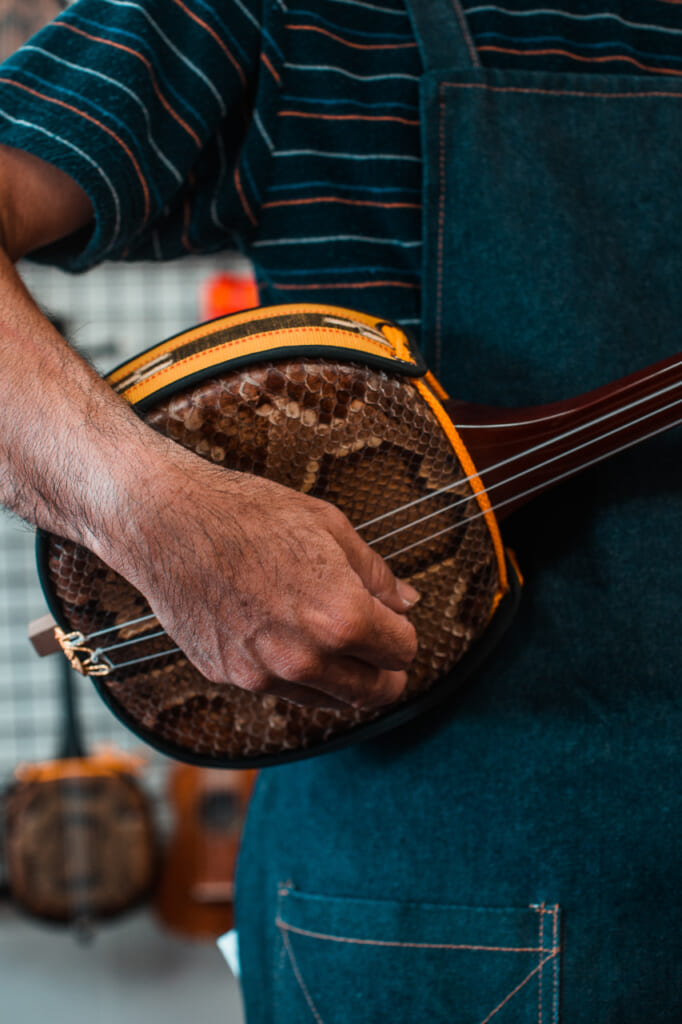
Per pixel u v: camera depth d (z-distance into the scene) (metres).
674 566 0.64
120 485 0.46
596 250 0.65
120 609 0.54
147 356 0.54
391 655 0.52
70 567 0.52
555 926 0.61
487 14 0.66
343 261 0.68
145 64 0.59
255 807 0.77
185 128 0.62
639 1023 0.61
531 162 0.65
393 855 0.63
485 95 0.64
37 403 0.48
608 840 0.61
